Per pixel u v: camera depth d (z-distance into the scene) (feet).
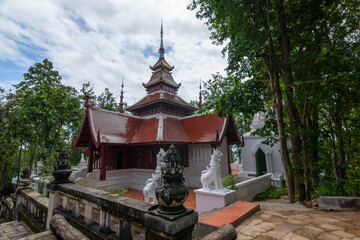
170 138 46.21
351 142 33.01
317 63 26.63
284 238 13.69
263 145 59.72
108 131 46.98
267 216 19.02
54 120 52.42
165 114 57.06
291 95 30.32
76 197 13.30
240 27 29.78
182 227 6.31
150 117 57.98
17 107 57.06
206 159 47.75
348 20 29.35
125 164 50.96
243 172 63.21
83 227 11.98
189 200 36.40
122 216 9.25
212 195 23.27
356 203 20.45
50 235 10.94
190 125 54.29
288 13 31.22
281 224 16.62
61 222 11.04
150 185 22.48
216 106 35.06
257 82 35.09
